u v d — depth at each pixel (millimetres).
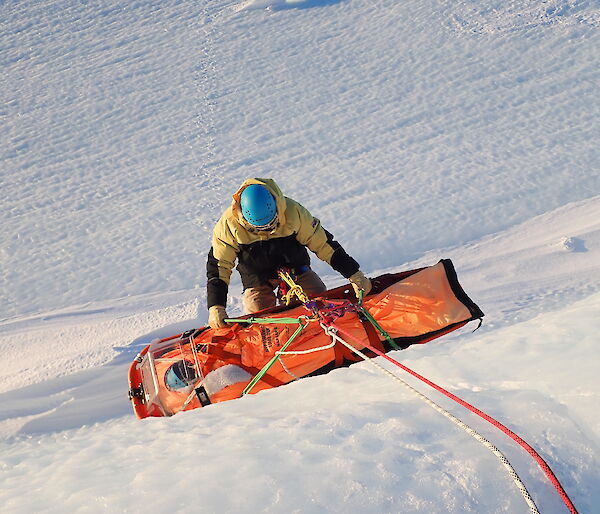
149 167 9250
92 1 15188
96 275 6879
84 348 5336
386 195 7504
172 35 13398
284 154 9055
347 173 8234
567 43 11016
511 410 2152
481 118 9211
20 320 6195
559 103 9297
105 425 4367
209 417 2889
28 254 7488
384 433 2105
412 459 1935
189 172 8961
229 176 8703
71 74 12391
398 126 9352
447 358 2885
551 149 8055
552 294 5121
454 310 4078
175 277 6633
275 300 4324
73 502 2002
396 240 6590
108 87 11758
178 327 5469
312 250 4160
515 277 5562
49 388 4812
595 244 5840
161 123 10422
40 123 10852
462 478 1831
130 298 6355
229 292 6141
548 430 2016
